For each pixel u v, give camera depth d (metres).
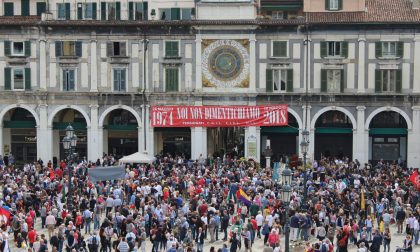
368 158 99.25
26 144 106.50
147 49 100.38
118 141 105.50
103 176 70.06
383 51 97.06
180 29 99.56
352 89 97.88
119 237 56.31
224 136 123.44
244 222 66.31
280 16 103.44
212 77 99.81
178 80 100.25
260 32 98.75
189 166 89.19
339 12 99.56
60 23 100.25
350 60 97.62
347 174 83.62
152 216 62.72
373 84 97.56
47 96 101.81
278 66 98.81
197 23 98.50
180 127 103.44
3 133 105.12
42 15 101.19
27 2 105.25
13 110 106.19
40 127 102.25
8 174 79.88
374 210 68.62
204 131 99.81
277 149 101.56
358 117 97.88
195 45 99.62
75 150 105.50
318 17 98.69
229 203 68.94
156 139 104.31
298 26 97.75
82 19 101.88
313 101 98.31
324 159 93.75
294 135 101.00
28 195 68.81
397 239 66.06
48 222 62.09
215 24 98.50
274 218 61.41
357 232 62.94
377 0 102.00
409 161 97.19
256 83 99.38
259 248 61.75
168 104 100.75
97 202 66.06
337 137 100.69
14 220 60.38
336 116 100.38
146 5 102.31
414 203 71.19
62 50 101.38
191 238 57.91
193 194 70.19
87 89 101.38
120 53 100.81
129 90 100.94
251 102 99.44
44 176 77.62
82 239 56.00
